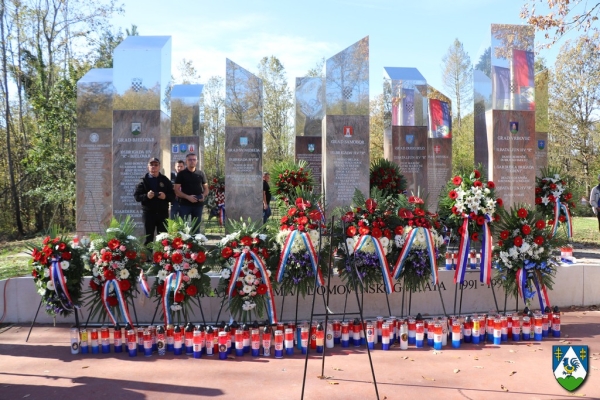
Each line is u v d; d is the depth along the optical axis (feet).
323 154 38.24
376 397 14.85
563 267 26.71
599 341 20.99
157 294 21.06
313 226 21.20
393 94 48.93
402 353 19.58
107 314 21.38
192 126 58.59
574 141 99.71
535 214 23.53
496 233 24.36
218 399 14.83
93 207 37.73
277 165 36.76
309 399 14.75
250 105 39.65
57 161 66.33
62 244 20.59
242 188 39.60
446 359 18.76
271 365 18.08
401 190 37.19
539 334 21.25
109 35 84.28
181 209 32.42
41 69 77.00
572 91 98.68
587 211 82.69
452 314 25.09
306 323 20.40
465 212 23.52
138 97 33.19
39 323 23.82
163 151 34.19
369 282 22.15
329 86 36.91
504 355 19.24
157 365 18.19
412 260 22.18
